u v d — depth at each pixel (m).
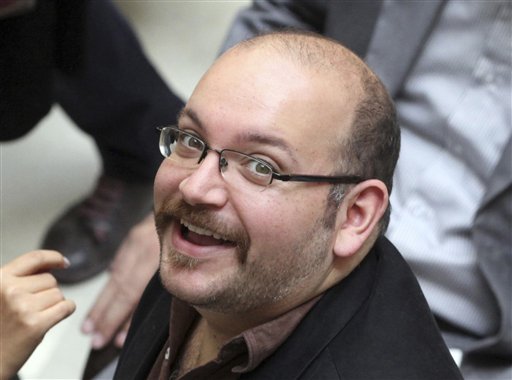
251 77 1.59
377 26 2.63
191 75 5.30
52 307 2.20
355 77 1.66
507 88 2.60
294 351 1.68
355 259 1.74
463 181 2.63
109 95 3.71
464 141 2.62
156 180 1.71
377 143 1.68
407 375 1.60
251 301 1.66
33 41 3.07
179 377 1.82
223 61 1.66
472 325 2.50
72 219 3.94
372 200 1.71
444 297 2.53
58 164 4.56
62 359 3.46
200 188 1.59
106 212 3.95
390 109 1.73
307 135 1.58
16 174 4.45
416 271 2.56
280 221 1.60
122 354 2.17
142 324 2.10
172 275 1.66
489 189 2.38
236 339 1.67
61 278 3.78
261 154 1.58
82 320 3.64
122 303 3.06
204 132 1.62
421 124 2.69
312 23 2.91
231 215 1.61
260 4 3.01
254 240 1.60
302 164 1.59
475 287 2.50
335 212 1.66
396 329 1.67
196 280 1.64
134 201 4.02
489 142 2.59
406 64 2.63
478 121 2.61
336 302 1.71
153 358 2.01
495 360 2.41
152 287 2.18
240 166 1.60
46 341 3.53
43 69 3.20
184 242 1.67
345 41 2.70
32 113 3.28
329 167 1.62
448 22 2.63
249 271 1.63
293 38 1.67
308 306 1.72
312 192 1.61
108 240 3.90
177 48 5.56
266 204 1.59
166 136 1.75
